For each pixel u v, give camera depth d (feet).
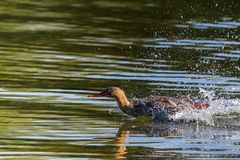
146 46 74.64
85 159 43.78
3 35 78.74
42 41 76.54
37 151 44.88
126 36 79.25
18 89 58.90
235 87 60.13
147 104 54.70
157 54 71.46
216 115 54.65
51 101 56.13
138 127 51.62
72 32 80.89
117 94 54.80
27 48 73.31
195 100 56.65
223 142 48.16
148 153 45.42
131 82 61.62
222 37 78.07
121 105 54.85
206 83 61.21
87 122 51.70
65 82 61.31
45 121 51.21
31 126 49.96
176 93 58.49
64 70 65.26
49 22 85.87
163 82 61.62
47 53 71.56
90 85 60.70
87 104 56.03
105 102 56.95
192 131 50.93
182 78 62.69
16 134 48.08
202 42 76.07
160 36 79.05
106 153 45.11
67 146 46.19
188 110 54.65
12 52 71.56
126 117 54.13
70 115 53.01
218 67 66.44
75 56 70.49
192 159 44.39
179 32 80.59
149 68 66.08
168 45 75.10
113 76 63.46
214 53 71.61
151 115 54.19
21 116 52.13
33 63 67.62
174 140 48.52
